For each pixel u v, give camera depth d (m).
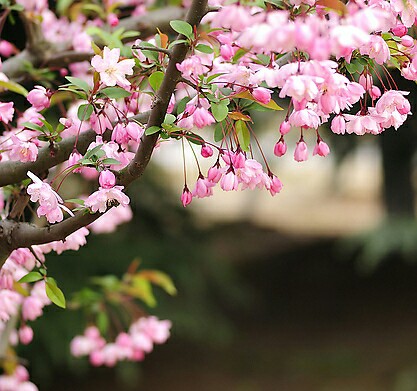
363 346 9.71
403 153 8.24
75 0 3.09
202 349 9.77
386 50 1.50
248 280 11.68
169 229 7.77
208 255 7.99
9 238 1.67
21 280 1.81
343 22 1.29
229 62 1.71
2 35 3.60
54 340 6.37
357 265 11.74
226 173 1.59
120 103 2.04
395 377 8.64
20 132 1.83
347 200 17.52
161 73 1.61
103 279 3.00
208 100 1.57
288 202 17.44
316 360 9.40
